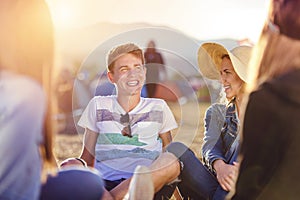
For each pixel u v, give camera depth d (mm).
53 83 1276
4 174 1175
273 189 1145
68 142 3178
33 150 1220
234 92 2002
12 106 1153
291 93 1105
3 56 1182
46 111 1255
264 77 1178
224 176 1922
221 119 2086
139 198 1759
